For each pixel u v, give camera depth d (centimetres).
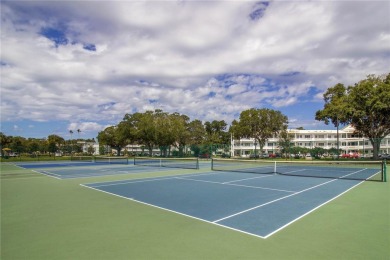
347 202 961
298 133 8231
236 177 1838
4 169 2814
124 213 804
